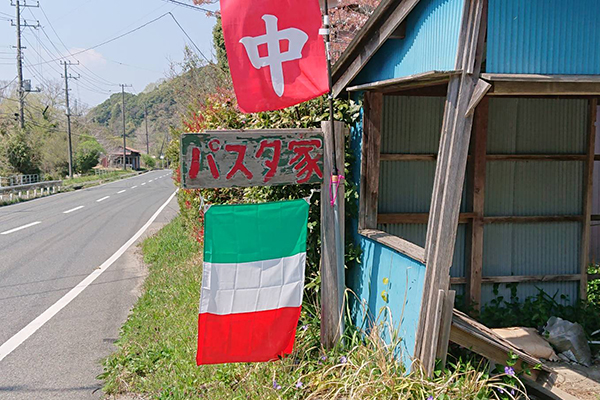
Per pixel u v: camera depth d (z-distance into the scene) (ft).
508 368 11.98
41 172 132.77
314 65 13.42
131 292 26.78
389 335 13.87
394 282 13.74
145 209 71.31
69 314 23.06
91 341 19.60
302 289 13.91
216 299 13.29
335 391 12.64
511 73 10.62
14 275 30.91
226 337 13.55
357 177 16.40
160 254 34.35
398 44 13.75
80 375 16.53
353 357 13.67
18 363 17.58
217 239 13.16
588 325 16.78
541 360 14.92
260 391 13.19
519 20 10.61
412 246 13.39
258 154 13.64
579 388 13.39
